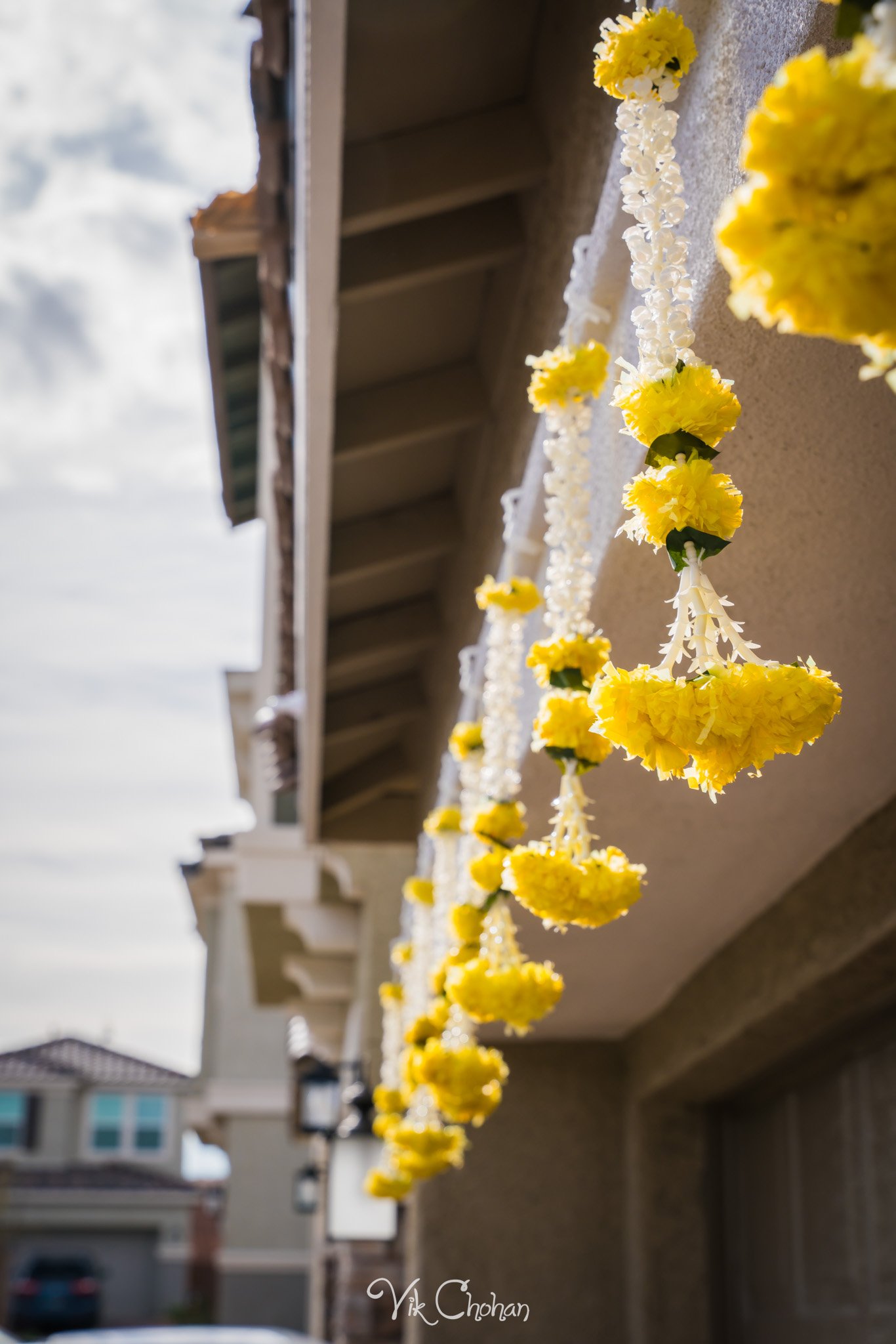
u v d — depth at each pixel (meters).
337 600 4.86
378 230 3.41
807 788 3.04
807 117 0.84
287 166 3.36
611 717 1.25
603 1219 5.39
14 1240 28.30
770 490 2.05
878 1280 3.86
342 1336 8.30
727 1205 5.25
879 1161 3.87
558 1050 5.62
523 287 3.44
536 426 3.27
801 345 1.72
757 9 1.56
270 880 8.72
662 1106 5.35
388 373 3.98
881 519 2.10
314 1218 14.33
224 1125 18.58
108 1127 31.78
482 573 4.11
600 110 2.59
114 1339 7.28
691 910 3.89
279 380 4.07
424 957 4.26
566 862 1.72
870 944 3.20
